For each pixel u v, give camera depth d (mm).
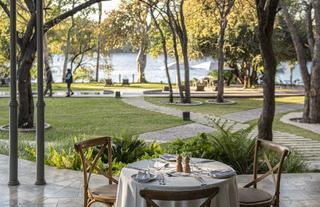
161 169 5133
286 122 19547
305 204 6656
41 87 7488
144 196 4031
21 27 27672
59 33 45219
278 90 38281
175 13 27438
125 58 130125
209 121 18469
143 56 47531
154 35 42125
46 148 11109
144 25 34750
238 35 36875
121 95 31484
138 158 9352
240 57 39062
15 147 7555
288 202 6750
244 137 9414
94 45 47219
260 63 37719
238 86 42406
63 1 28672
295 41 19875
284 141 14531
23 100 16312
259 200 5238
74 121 18859
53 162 9016
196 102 27609
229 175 4832
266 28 10844
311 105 19453
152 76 69125
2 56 38469
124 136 9961
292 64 42438
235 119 20078
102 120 19250
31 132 15945
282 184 7727
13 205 6555
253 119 20156
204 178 4781
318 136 15680
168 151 9523
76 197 6918
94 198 5465
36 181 7602
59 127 17203
